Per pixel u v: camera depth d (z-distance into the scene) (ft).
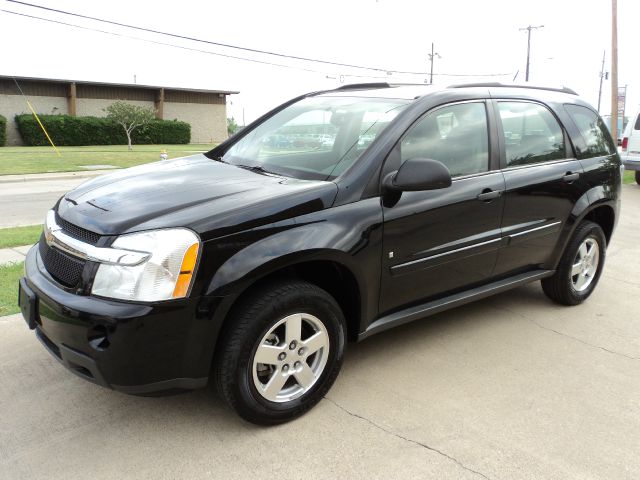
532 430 9.87
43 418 9.82
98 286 8.41
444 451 9.20
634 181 48.01
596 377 11.91
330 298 9.96
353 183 10.35
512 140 13.42
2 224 28.22
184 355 8.63
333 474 8.57
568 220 14.66
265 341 9.36
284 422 9.85
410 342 13.33
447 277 12.18
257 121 14.43
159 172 11.67
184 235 8.46
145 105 140.87
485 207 12.34
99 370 8.37
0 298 14.89
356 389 11.09
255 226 9.02
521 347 13.25
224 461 8.80
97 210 9.38
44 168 64.69
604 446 9.47
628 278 19.10
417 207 11.04
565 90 16.07
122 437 9.36
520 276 14.24
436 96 12.05
